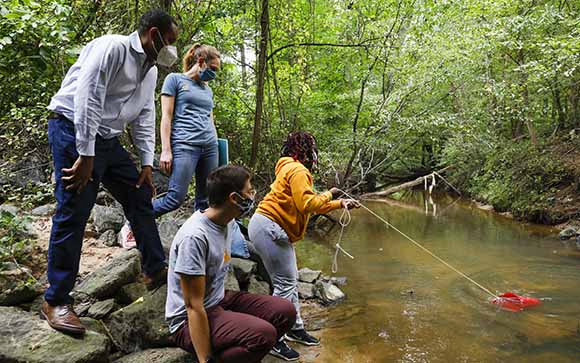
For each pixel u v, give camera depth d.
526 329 3.88
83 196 2.65
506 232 8.23
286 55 9.58
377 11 9.42
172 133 3.81
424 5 9.39
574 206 8.53
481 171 12.34
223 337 2.53
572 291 4.89
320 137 9.94
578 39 7.75
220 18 7.12
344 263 6.14
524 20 9.30
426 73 10.09
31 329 2.62
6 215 3.53
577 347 3.53
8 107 5.11
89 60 2.53
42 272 3.50
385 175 15.38
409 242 7.47
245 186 2.56
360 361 3.31
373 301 4.63
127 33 5.79
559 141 10.52
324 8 10.10
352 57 10.10
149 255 3.16
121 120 2.82
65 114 2.63
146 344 2.99
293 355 3.32
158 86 6.24
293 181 3.39
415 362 3.30
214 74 3.87
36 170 5.27
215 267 2.62
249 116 8.55
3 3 4.28
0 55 4.59
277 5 8.49
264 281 4.50
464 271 5.70
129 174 3.02
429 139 13.33
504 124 12.33
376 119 10.02
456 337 3.73
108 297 3.32
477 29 10.00
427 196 14.14
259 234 3.51
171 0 5.99
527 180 9.81
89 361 2.59
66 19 5.01
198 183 4.03
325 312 4.33
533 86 10.40
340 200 3.40
